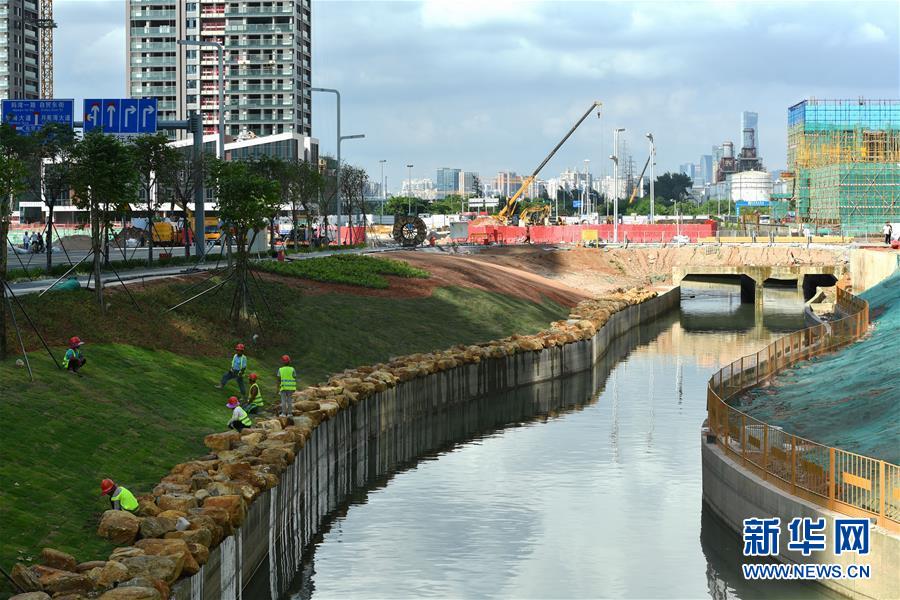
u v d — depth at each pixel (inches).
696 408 2871.6
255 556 1421.0
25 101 3316.9
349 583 1494.8
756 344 4242.1
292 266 3380.9
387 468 2207.2
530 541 1669.5
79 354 1838.1
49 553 1099.9
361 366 2603.3
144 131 3329.2
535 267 5378.9
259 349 2527.1
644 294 4972.9
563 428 2613.2
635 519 1790.1
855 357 2362.2
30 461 1389.0
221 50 3767.2
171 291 2603.3
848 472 1343.5
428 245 5969.5
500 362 3014.3
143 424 1688.0
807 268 5689.0
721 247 6215.6
